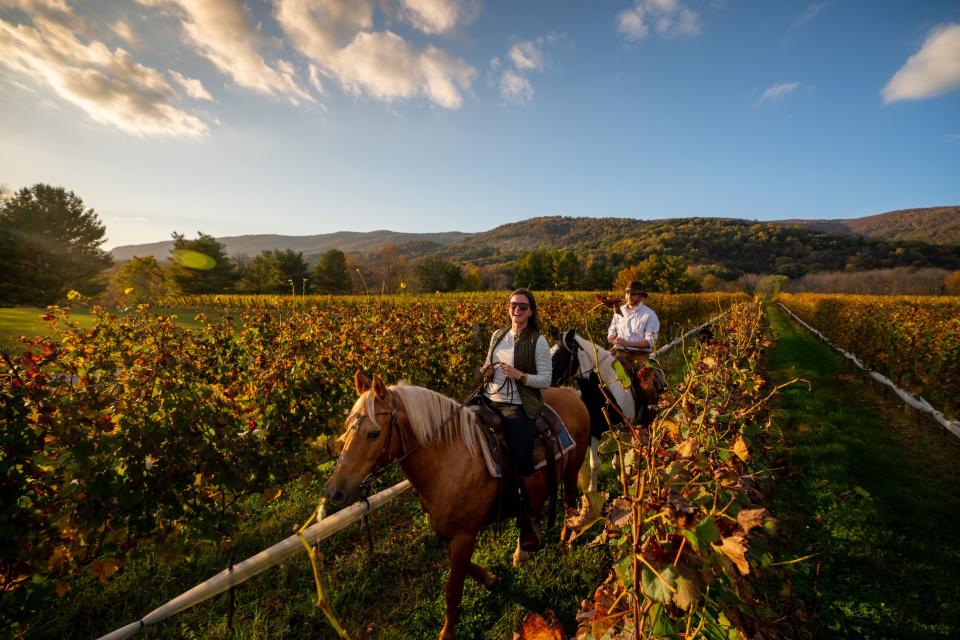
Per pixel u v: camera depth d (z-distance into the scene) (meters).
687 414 2.73
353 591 3.59
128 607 3.40
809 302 33.28
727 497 2.01
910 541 4.24
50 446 3.00
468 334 8.29
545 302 13.60
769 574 2.04
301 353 4.98
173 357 3.70
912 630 3.18
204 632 3.20
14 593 2.68
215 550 4.09
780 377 12.04
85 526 2.93
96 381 3.48
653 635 1.59
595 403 4.61
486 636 3.09
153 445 3.19
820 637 3.16
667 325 18.28
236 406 4.23
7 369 2.84
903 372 10.00
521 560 3.72
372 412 2.55
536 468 3.09
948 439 7.03
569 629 3.15
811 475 5.59
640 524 1.54
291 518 4.62
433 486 2.82
